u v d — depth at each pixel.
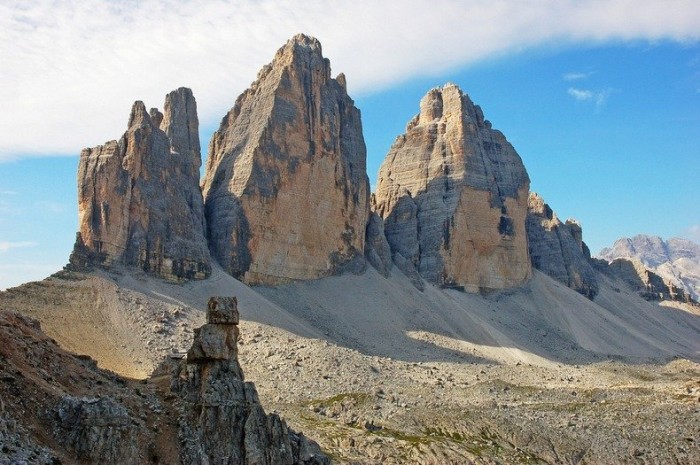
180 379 106.75
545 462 168.00
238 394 105.06
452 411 188.88
